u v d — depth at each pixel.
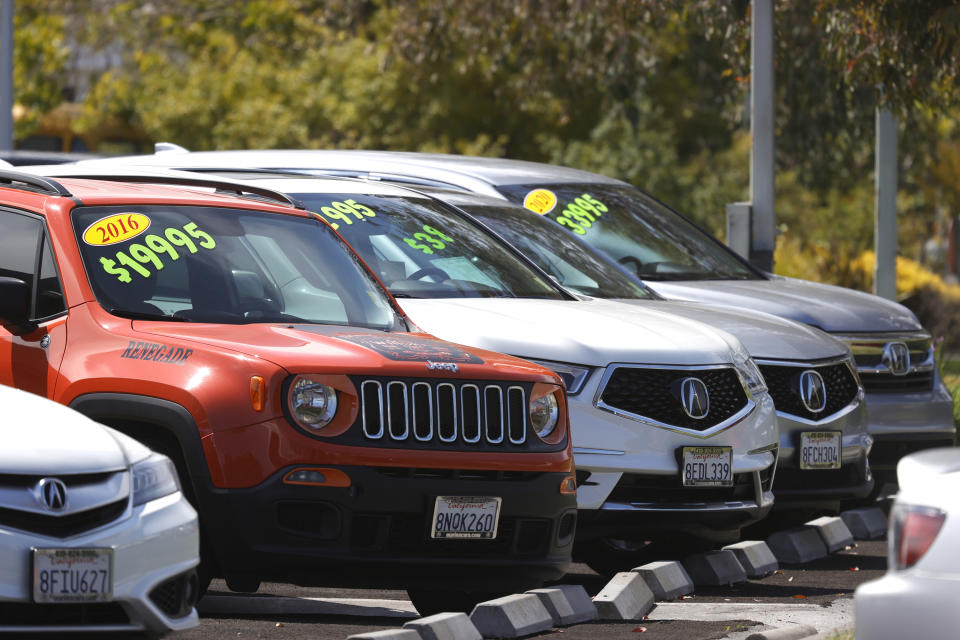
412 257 28.22
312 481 19.58
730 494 26.39
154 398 20.11
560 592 22.48
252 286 22.84
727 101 97.44
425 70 89.81
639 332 26.12
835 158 99.75
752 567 27.91
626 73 81.56
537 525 21.50
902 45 51.25
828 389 30.66
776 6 60.44
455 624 19.94
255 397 19.64
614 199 38.81
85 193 22.98
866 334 34.88
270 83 122.31
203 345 20.34
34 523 16.02
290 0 127.38
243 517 19.47
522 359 22.98
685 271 37.00
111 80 136.25
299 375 19.80
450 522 20.44
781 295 35.38
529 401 21.66
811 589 26.75
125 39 135.25
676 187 110.38
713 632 22.17
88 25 134.38
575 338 25.27
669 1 62.69
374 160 37.50
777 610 24.17
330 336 21.14
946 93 56.78
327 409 19.86
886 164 61.47
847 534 31.92
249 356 19.95
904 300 87.06
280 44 128.75
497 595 22.41
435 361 20.88
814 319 34.50
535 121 114.50
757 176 49.59
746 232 49.47
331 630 21.19
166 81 128.62
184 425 19.80
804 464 29.75
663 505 25.33
